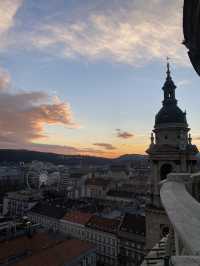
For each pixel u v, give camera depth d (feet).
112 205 475.31
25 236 219.82
